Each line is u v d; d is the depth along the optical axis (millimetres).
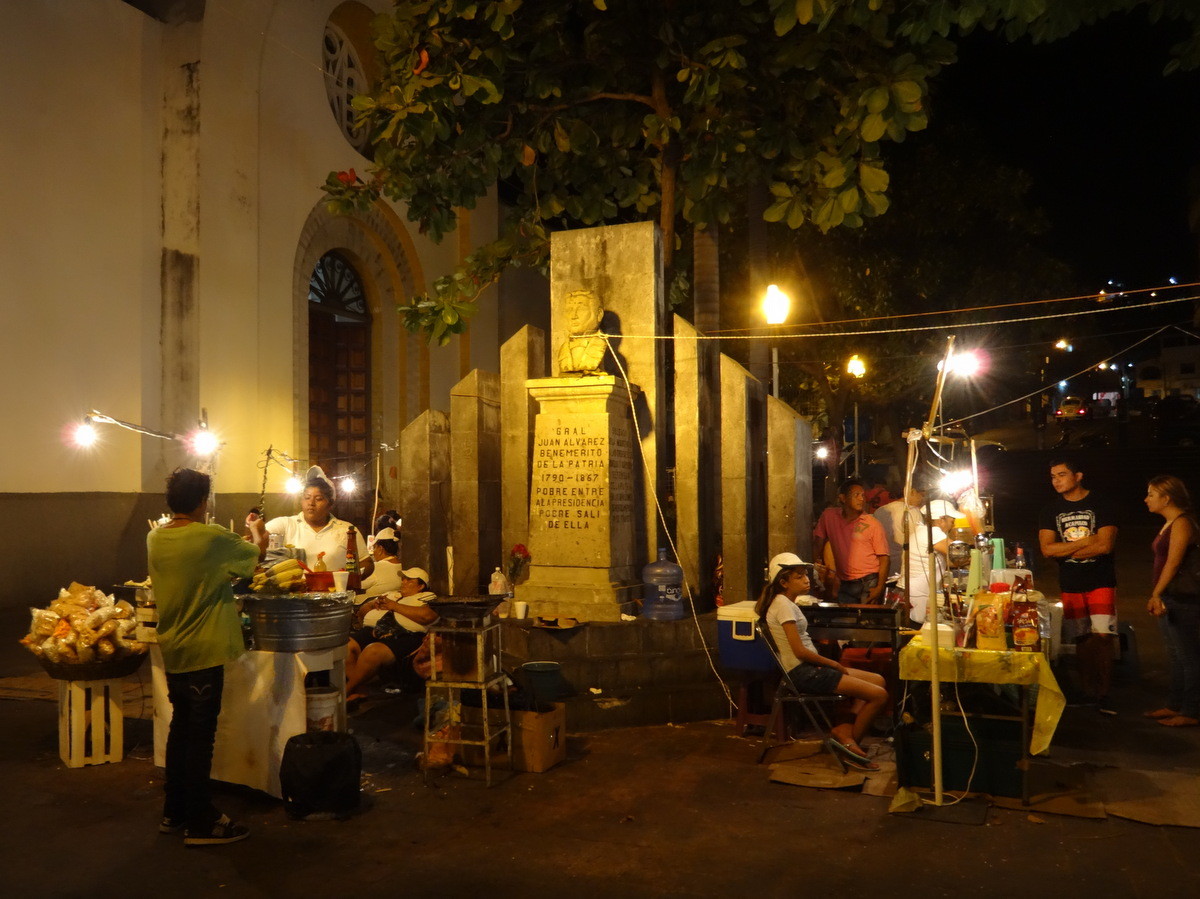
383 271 20359
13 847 4773
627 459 8672
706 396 9242
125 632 6145
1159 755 6035
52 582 12930
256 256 16219
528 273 26188
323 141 18109
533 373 9461
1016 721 5293
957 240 22812
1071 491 7508
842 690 6074
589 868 4465
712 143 9938
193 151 14875
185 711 4902
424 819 5129
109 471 13938
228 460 15555
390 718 7184
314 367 19250
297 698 5398
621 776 5832
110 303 14039
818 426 26094
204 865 4543
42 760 6207
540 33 10414
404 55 9844
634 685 7375
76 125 13594
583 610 8070
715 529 9523
